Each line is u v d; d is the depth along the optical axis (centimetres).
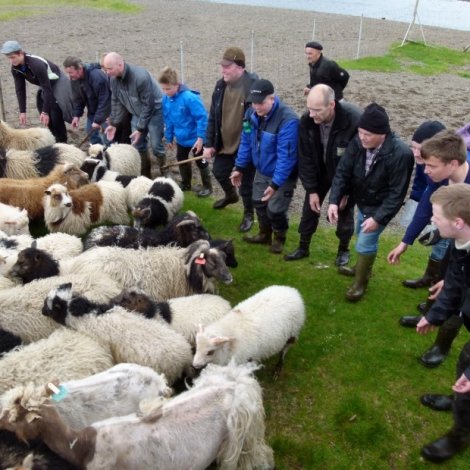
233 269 778
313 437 507
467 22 3953
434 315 462
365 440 507
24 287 568
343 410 536
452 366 602
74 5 3522
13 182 835
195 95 921
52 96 1110
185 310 571
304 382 571
